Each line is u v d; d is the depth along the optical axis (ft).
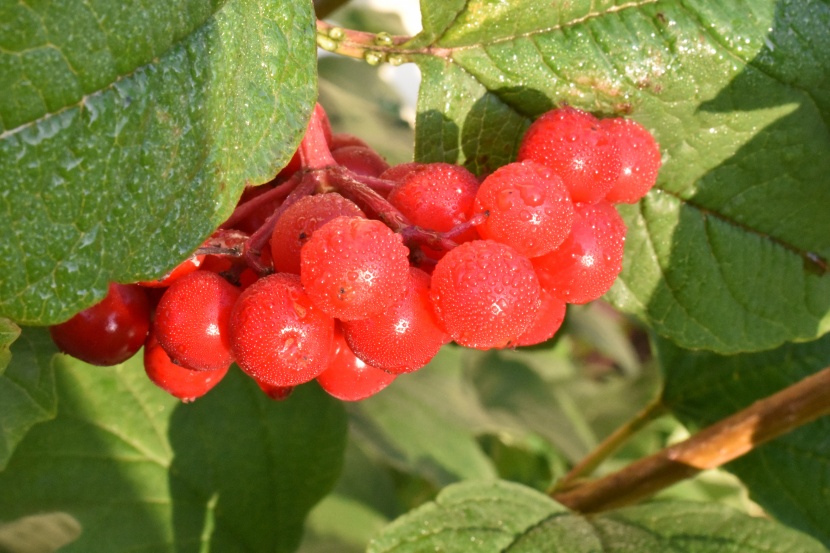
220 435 0.69
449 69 0.54
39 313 0.43
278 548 0.70
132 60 0.44
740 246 0.59
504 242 0.47
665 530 0.59
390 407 0.86
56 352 0.56
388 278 0.45
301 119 0.48
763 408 0.62
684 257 0.59
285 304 0.46
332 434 0.70
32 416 0.55
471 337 0.46
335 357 0.49
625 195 0.52
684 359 0.69
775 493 0.67
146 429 0.67
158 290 0.51
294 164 0.52
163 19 0.44
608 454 0.70
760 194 0.58
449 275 0.46
